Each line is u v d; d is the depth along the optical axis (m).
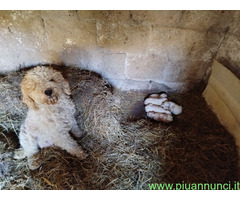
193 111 2.00
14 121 1.66
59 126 1.37
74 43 1.75
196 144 1.66
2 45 1.70
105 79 2.06
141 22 1.61
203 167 1.51
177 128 1.79
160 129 1.76
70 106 1.41
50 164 1.48
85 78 1.79
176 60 1.91
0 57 1.78
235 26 1.61
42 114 1.28
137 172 1.48
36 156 1.48
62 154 1.55
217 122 1.87
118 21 1.60
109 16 1.57
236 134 1.66
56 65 1.90
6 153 1.49
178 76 2.07
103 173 1.46
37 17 1.55
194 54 1.87
